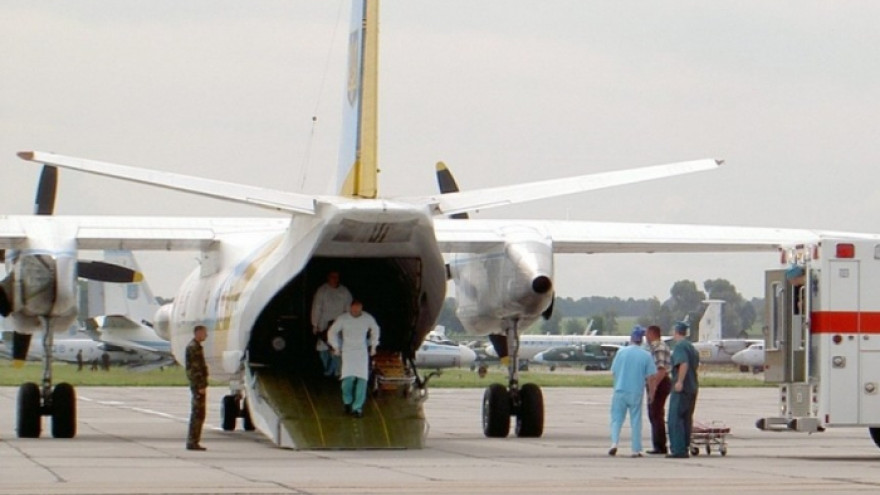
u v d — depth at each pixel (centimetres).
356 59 3338
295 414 3262
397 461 2906
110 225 3656
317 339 3453
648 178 3123
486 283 3666
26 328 3609
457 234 3594
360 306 3288
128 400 6862
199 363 3256
